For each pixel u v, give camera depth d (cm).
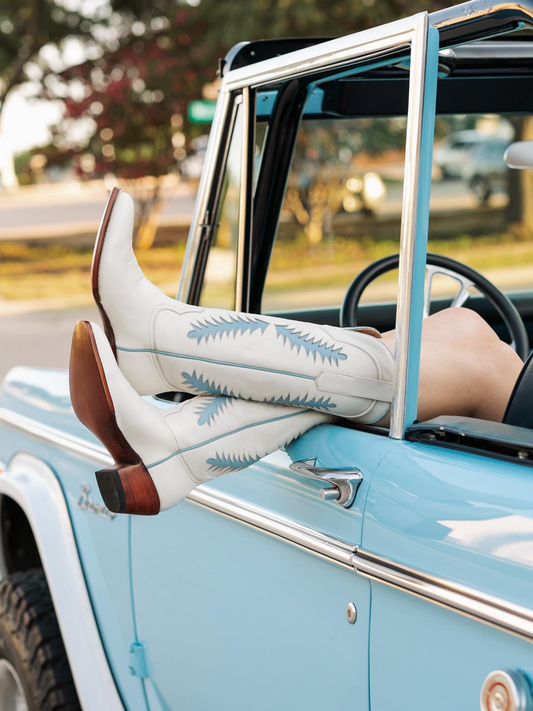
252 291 224
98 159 1514
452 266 246
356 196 1647
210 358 149
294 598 151
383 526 133
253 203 203
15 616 236
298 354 151
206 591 175
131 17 1435
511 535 115
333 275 1264
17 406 257
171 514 185
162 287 1309
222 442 150
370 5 1002
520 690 111
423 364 165
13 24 1488
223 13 1088
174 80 1304
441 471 128
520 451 122
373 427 153
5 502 256
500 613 113
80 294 1326
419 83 139
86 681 210
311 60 163
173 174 1639
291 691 153
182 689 188
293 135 211
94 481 213
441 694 123
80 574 219
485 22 144
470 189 1822
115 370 143
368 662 136
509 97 242
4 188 3906
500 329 298
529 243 1420
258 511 158
